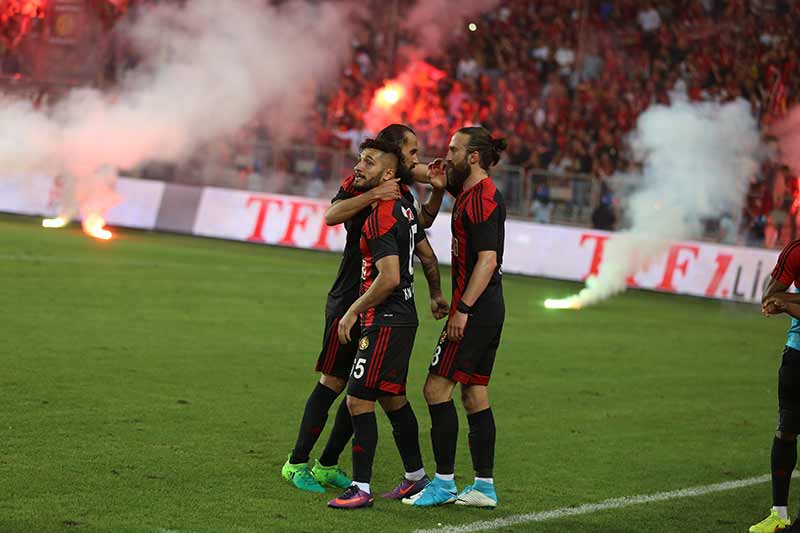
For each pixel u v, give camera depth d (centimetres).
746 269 3784
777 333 3005
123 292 2619
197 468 1255
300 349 2097
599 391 1933
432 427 1206
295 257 3956
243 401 1622
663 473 1408
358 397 1173
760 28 5000
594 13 5325
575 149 4734
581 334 2639
